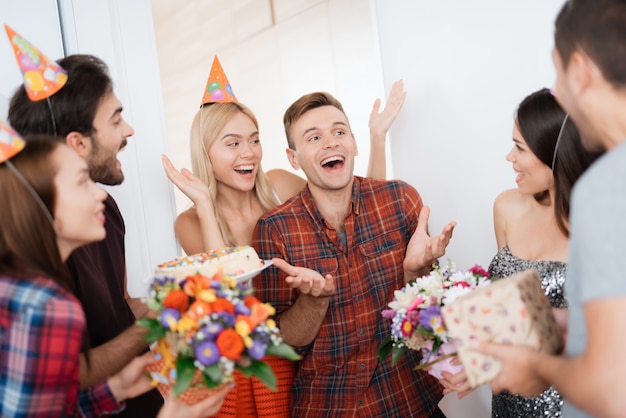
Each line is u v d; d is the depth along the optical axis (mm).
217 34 2123
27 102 1364
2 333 961
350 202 1780
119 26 1924
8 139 1032
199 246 1931
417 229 1735
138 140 1962
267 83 2230
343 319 1706
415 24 2225
